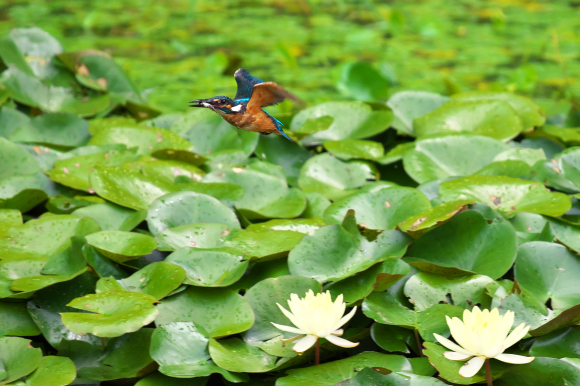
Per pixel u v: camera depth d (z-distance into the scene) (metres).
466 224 3.44
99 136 3.76
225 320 3.30
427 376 3.22
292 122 3.89
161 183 3.58
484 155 3.71
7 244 3.42
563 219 3.50
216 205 3.52
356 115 3.89
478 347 3.18
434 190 3.61
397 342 3.30
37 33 4.07
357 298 3.33
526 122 3.85
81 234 3.44
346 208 3.52
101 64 4.03
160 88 5.19
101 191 3.51
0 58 3.98
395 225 3.50
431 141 3.72
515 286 3.34
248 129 3.40
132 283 3.36
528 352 3.27
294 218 3.59
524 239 3.47
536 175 3.62
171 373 3.22
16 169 3.64
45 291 3.36
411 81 5.54
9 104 3.93
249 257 3.38
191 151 3.75
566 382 3.20
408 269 3.35
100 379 3.24
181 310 3.32
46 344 3.36
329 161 3.73
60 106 3.96
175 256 3.38
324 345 3.30
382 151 3.76
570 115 3.99
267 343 3.29
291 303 3.22
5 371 3.23
